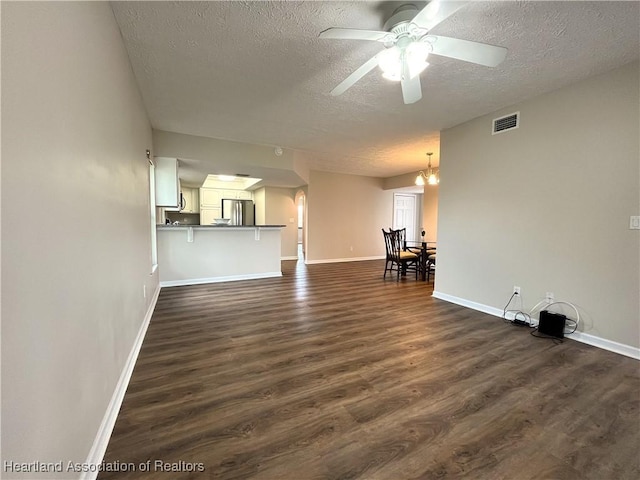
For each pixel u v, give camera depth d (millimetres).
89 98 1325
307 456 1384
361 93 2982
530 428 1578
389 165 6695
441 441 1482
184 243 5043
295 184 7520
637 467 1333
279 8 1815
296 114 3559
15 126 743
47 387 888
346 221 8016
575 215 2738
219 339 2719
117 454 1376
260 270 5750
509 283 3307
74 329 1103
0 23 685
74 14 1161
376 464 1343
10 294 716
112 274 1677
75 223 1131
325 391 1905
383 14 1873
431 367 2223
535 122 3029
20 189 764
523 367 2229
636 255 2379
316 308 3715
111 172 1700
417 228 9320
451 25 1938
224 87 2869
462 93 2953
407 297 4281
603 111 2539
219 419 1627
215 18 1899
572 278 2770
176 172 4473
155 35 2066
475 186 3658
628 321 2428
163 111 3484
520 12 1813
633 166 2379
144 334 2785
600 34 2021
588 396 1863
